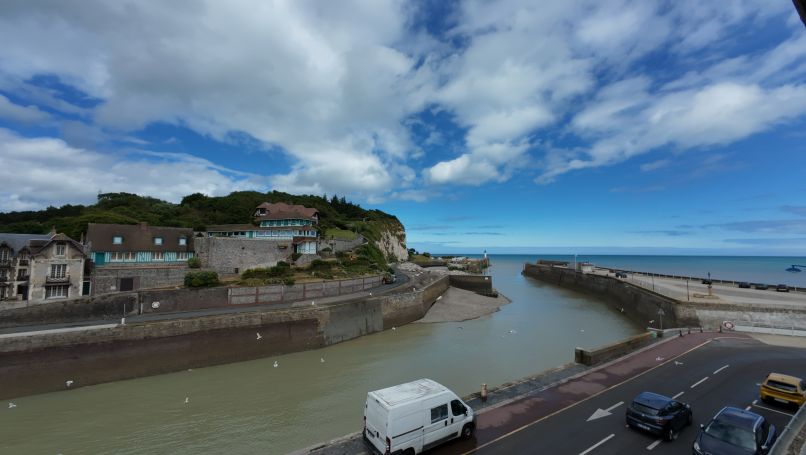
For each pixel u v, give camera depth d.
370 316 40.84
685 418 14.91
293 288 42.38
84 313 30.59
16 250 37.03
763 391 17.48
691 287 55.53
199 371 28.11
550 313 52.06
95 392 23.88
